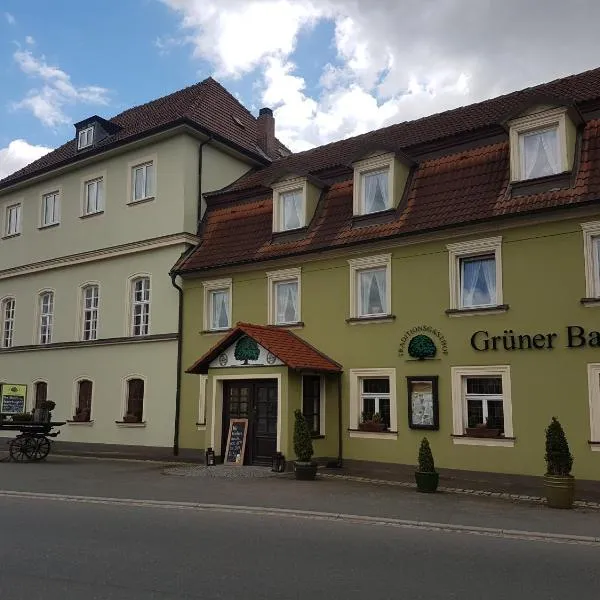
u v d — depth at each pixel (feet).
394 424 55.83
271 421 59.11
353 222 60.70
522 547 28.68
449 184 56.75
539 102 50.96
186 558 25.48
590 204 47.16
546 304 49.24
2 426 64.59
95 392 79.05
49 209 90.17
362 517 35.06
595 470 45.85
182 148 75.77
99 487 46.21
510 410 50.03
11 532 30.50
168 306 73.67
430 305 55.01
